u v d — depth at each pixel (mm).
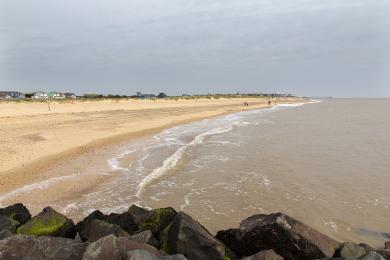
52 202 16328
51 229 10789
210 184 19500
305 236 9516
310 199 17234
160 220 11023
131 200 16703
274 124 56812
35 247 9117
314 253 9375
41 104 76625
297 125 55406
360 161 26609
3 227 10805
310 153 29781
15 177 20047
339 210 15781
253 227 10039
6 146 27922
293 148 32219
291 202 16766
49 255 9016
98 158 25766
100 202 16391
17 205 12508
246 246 10117
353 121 64938
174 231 9852
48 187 18484
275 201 16859
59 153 26609
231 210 15547
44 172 21328
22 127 39156
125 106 89625
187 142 34688
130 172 21875
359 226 14109
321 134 43375
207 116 72312
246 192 18109
